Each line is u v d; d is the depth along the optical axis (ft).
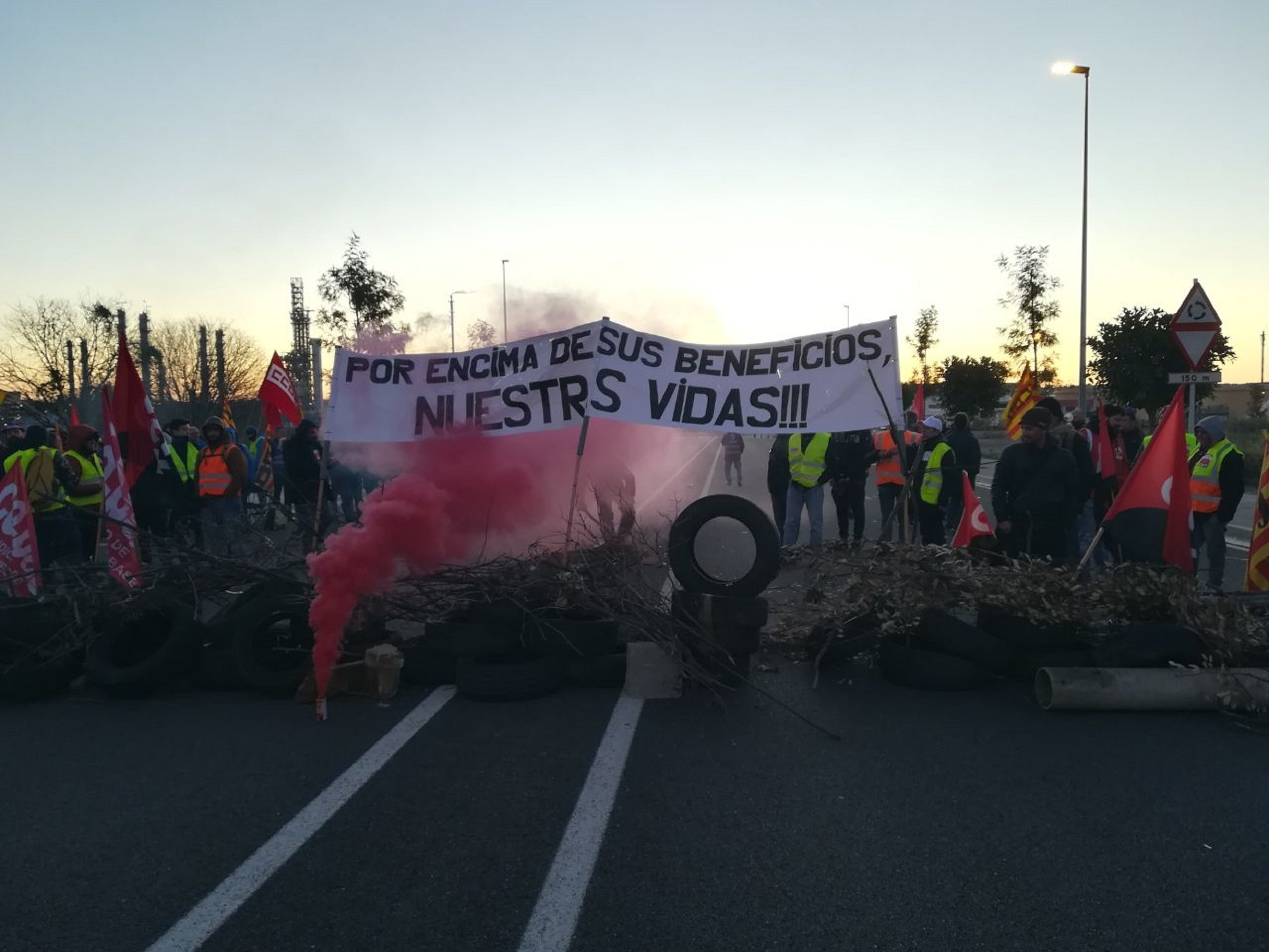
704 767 16.19
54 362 142.20
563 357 24.44
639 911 11.54
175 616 20.88
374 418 25.12
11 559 23.72
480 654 20.39
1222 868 12.52
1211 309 37.17
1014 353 96.17
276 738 17.95
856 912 11.48
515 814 14.38
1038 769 16.05
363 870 12.67
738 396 23.94
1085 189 85.46
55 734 18.35
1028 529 26.35
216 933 11.14
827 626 22.27
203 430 40.75
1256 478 74.54
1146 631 19.65
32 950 10.80
